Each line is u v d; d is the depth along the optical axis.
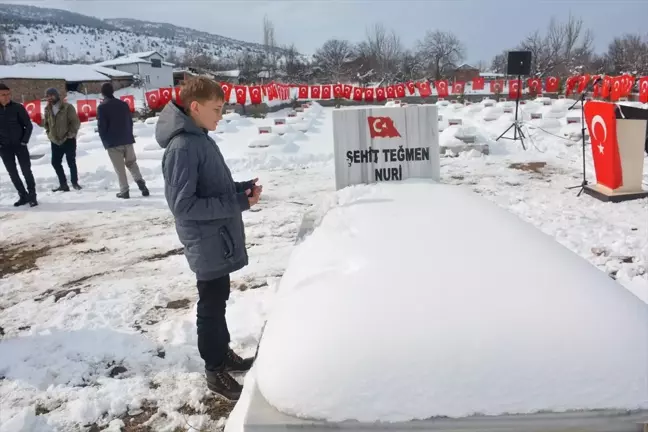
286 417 1.57
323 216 3.23
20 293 4.26
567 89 21.03
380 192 3.63
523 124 12.44
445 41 59.31
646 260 4.35
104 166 9.38
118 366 3.09
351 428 1.55
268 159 9.78
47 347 3.31
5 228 6.11
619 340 1.66
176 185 2.23
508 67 11.91
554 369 1.59
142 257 5.04
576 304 1.79
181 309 3.85
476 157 9.93
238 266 2.46
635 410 1.52
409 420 1.54
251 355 3.10
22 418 2.59
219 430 2.52
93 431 2.55
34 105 15.38
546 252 2.21
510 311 1.76
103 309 3.87
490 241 2.34
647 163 8.35
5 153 6.79
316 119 15.84
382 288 1.95
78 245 5.45
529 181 7.66
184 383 2.90
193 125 2.28
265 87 22.88
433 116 4.43
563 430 1.54
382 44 56.31
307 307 1.94
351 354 1.66
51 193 7.84
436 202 3.16
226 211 2.31
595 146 6.57
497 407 1.54
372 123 4.42
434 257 2.18
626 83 17.36
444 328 1.71
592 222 5.44
